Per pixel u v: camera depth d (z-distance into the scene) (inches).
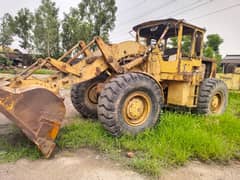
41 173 88.8
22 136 126.6
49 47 1052.5
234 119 169.2
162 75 163.0
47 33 1034.1
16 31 1190.3
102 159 102.7
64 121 163.3
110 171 91.9
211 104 187.6
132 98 128.0
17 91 98.4
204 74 204.4
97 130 132.6
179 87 166.6
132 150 111.5
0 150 107.0
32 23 1105.4
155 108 136.6
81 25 1103.6
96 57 138.3
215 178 91.7
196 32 172.9
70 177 86.6
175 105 172.4
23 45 1208.2
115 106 119.3
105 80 160.1
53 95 104.1
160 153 104.1
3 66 807.7
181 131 126.6
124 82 122.6
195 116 171.6
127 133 123.9
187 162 103.3
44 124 100.9
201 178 90.7
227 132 141.9
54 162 98.3
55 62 119.8
